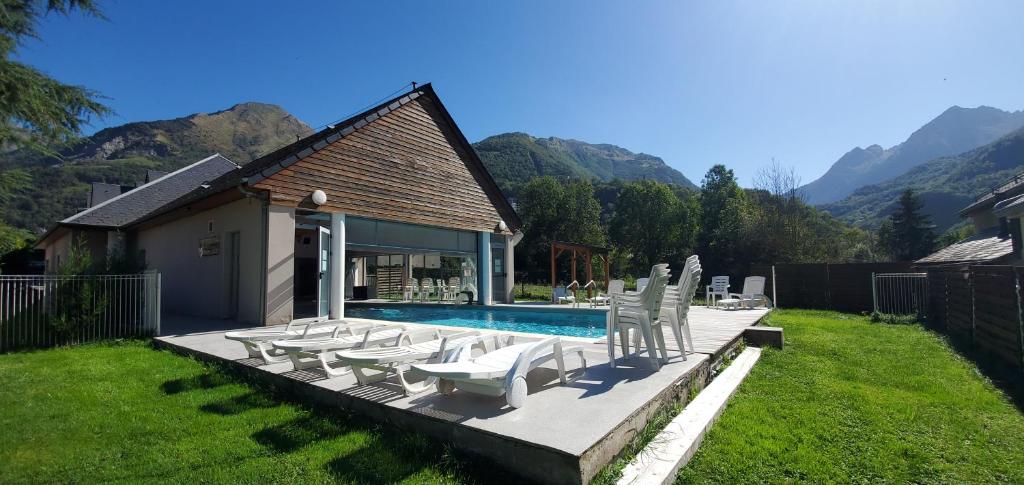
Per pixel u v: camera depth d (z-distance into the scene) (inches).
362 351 149.3
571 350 150.5
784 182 1068.5
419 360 156.0
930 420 140.0
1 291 271.1
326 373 162.9
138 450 115.6
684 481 99.9
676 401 149.8
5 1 263.1
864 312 493.0
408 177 460.8
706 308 462.0
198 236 435.2
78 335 290.8
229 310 395.2
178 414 142.8
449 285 624.4
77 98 292.4
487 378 113.9
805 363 221.0
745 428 130.0
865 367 215.3
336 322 241.8
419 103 484.1
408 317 461.4
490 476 98.3
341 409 140.6
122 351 261.7
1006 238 467.2
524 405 121.0
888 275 475.8
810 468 105.3
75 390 172.4
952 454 115.5
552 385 143.6
